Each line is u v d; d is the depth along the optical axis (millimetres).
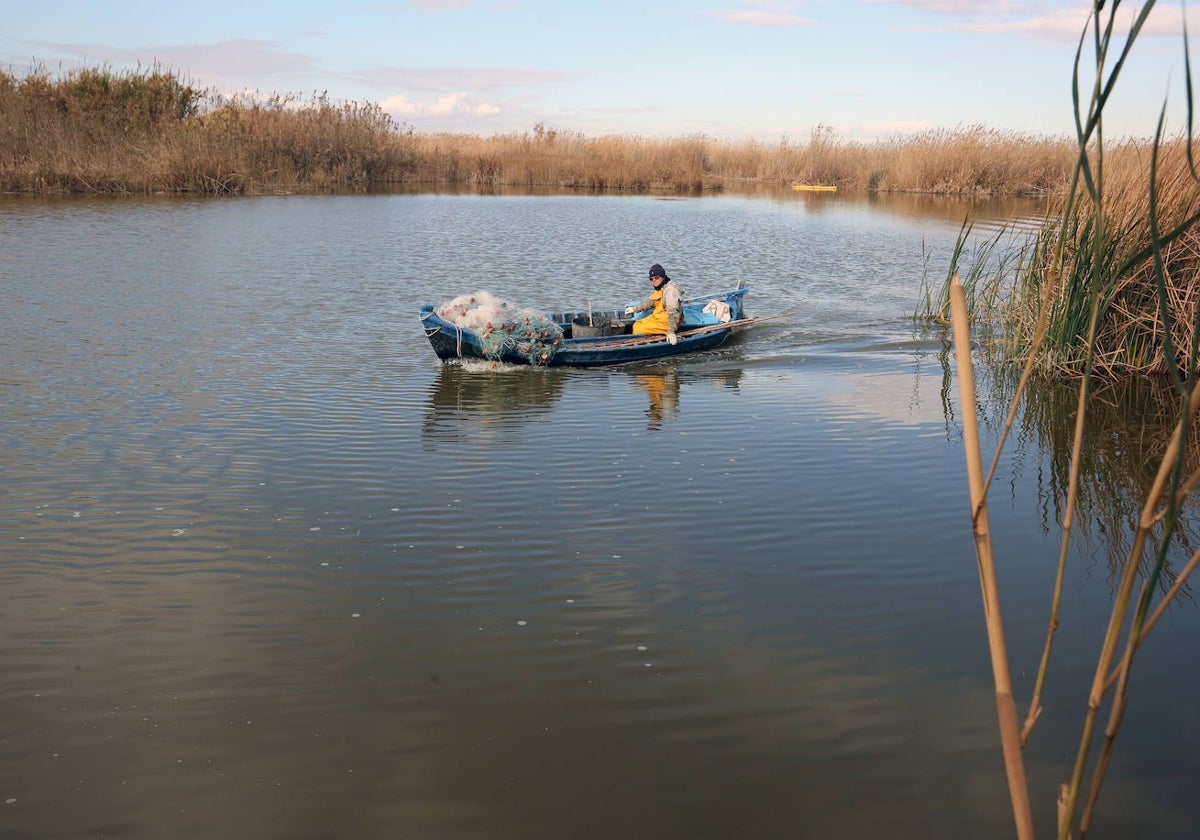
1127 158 12523
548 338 13242
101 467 8828
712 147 59000
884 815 4496
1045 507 8250
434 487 8500
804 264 22891
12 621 6160
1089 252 12039
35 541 7277
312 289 18172
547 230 28500
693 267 22203
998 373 12758
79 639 5969
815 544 7438
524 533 7555
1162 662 5777
